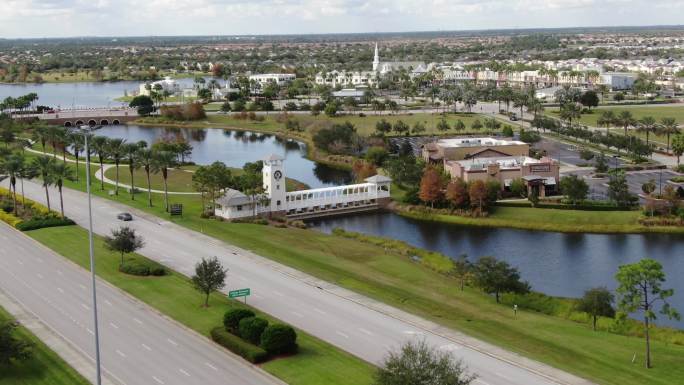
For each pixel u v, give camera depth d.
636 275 105.94
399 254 170.75
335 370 101.38
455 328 118.12
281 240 175.75
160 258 155.50
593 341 114.25
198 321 119.62
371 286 139.12
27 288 135.88
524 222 197.50
